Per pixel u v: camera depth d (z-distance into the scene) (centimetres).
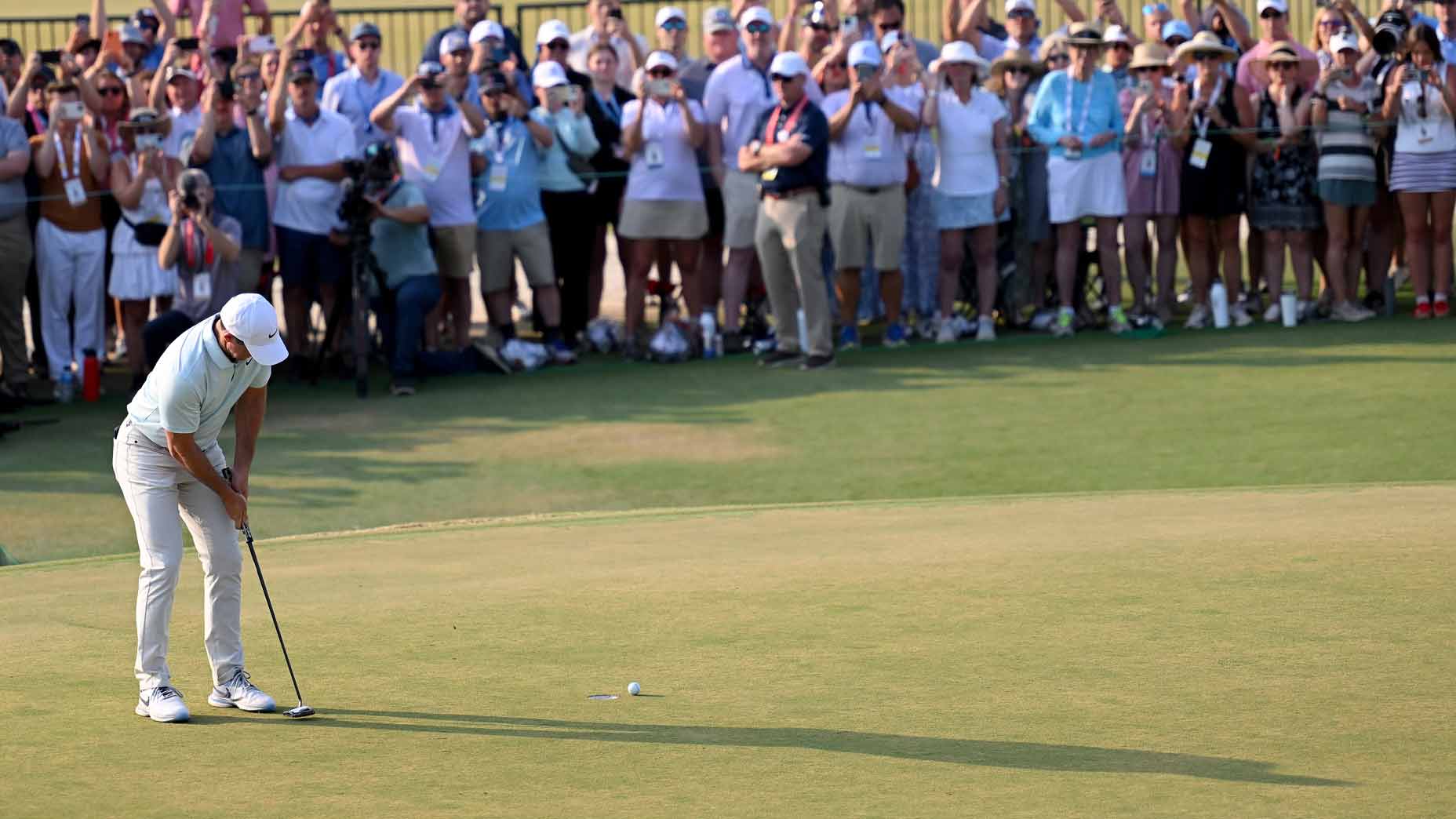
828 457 3934
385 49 9919
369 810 1462
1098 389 4503
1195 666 1877
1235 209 5197
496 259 5169
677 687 1870
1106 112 5100
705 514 3312
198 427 1881
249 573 2730
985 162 5125
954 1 5497
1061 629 2083
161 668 1847
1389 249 5284
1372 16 7825
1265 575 2355
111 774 1602
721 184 5216
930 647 2017
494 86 5056
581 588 2466
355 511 3562
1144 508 3103
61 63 4809
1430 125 5006
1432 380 4356
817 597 2336
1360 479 3528
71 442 4316
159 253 4650
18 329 4822
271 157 4884
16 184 4734
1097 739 1611
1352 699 1719
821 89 5259
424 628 2223
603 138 5359
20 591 2680
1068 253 5188
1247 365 4672
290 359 5153
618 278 7144
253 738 1725
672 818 1411
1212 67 5072
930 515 3152
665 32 5481
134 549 3319
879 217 5069
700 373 5012
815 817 1405
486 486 3772
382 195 4759
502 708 1805
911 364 4950
